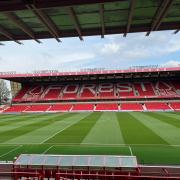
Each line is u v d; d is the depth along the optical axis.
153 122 33.19
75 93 65.56
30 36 10.46
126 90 64.25
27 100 65.06
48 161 9.54
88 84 69.06
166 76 64.44
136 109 56.88
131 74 61.69
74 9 8.19
